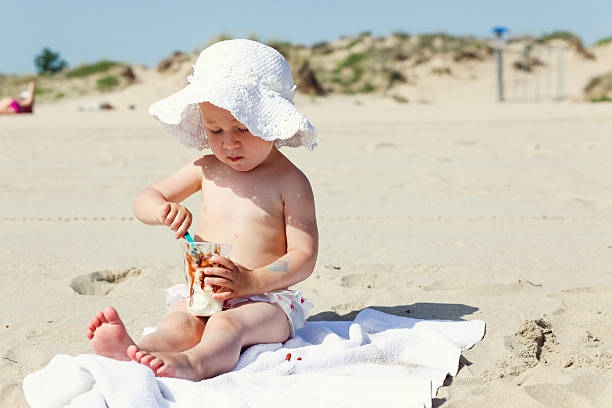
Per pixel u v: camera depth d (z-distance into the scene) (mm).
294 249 3361
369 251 5234
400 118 18172
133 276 4742
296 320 3414
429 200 7184
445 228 6000
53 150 11859
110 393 2457
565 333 3559
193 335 3137
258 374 2877
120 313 3914
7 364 3174
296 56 32656
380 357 3188
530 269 4703
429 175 8656
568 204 6879
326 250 5270
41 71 54688
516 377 3029
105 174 9117
